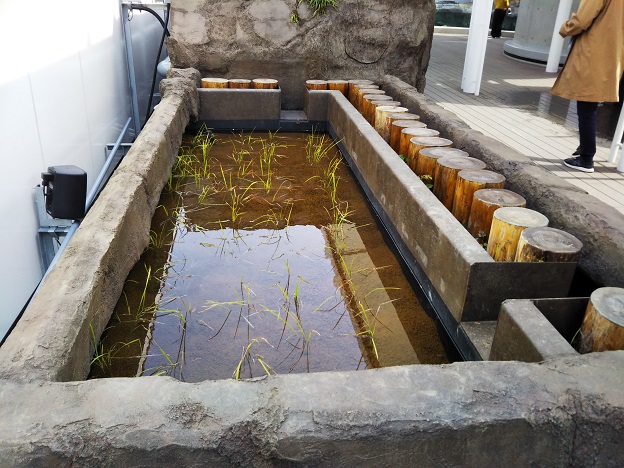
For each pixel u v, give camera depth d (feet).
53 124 12.00
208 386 5.31
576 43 16.39
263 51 20.68
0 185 9.25
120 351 8.09
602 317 6.59
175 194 13.85
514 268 7.93
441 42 45.62
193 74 19.63
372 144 13.38
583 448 5.30
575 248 8.03
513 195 9.93
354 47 21.52
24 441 4.68
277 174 15.64
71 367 6.25
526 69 35.14
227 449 4.84
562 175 16.40
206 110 19.38
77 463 4.71
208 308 9.25
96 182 15.03
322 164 16.61
